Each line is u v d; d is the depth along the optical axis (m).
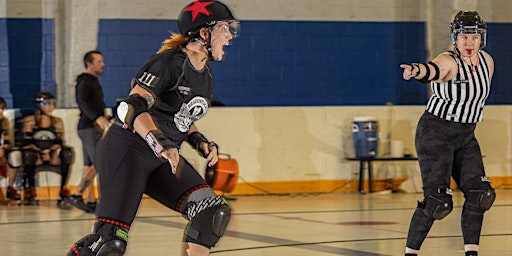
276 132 15.08
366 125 15.22
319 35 16.52
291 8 16.38
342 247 7.97
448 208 6.17
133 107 4.38
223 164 13.60
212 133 14.78
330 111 15.36
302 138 15.22
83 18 15.16
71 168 14.29
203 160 14.59
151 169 4.61
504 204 12.77
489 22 17.02
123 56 15.72
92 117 11.73
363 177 15.48
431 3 16.62
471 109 6.25
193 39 4.62
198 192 4.68
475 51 6.24
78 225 10.25
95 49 15.27
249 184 14.95
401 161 15.80
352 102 16.69
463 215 6.45
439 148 6.24
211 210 4.61
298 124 15.20
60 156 13.82
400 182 15.74
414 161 15.83
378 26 16.77
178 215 11.48
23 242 8.55
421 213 6.38
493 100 17.09
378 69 16.80
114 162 4.53
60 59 15.42
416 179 15.73
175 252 7.77
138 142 4.54
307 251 7.69
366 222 10.41
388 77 16.81
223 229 4.64
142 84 4.46
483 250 7.70
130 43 15.74
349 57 16.64
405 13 16.84
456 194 14.84
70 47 15.23
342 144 15.45
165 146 4.31
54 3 15.39
